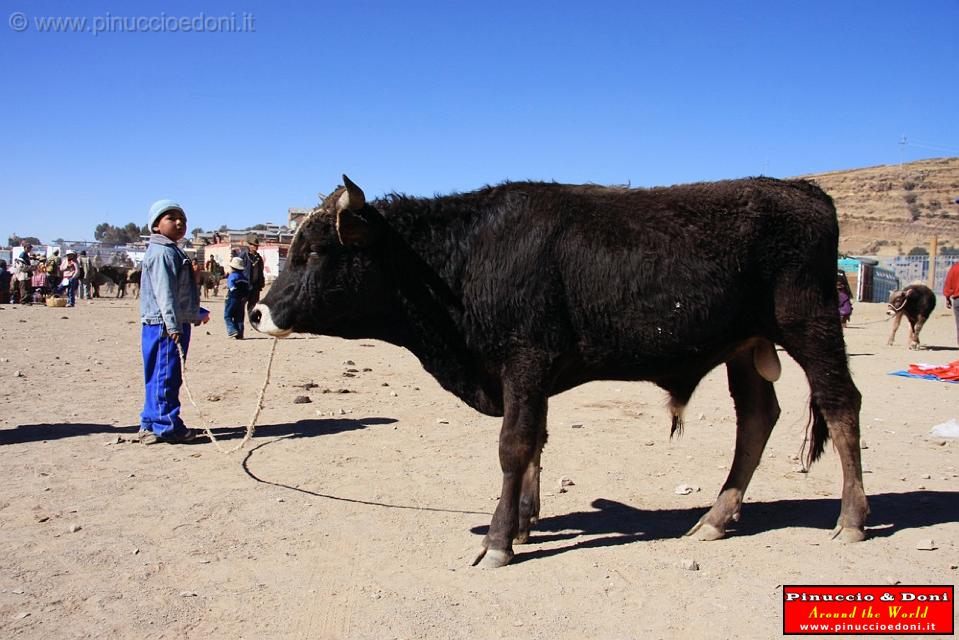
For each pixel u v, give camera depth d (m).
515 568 4.91
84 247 73.25
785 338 5.31
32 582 4.58
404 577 4.75
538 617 4.18
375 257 5.40
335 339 19.98
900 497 6.44
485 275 5.12
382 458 7.72
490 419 9.70
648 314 5.07
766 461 7.84
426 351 5.52
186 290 8.20
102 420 9.18
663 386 5.89
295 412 9.96
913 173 143.75
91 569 4.80
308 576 4.76
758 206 5.18
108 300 39.59
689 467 7.53
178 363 8.20
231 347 17.31
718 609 4.29
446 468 7.38
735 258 5.11
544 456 7.94
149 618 4.14
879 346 19.91
